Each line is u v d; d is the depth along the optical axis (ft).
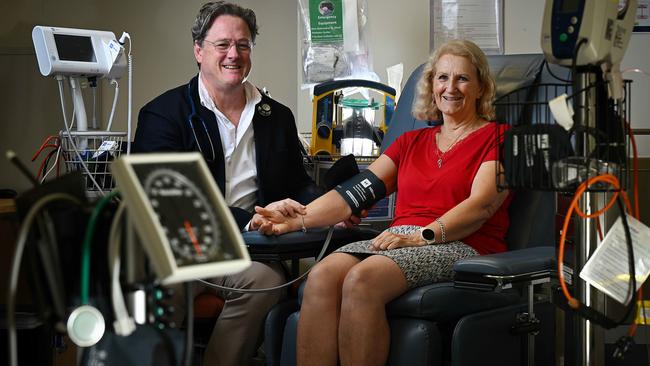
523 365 8.54
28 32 16.20
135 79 16.25
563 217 6.88
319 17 12.81
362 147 11.93
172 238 3.13
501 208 9.40
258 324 9.36
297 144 10.87
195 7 16.29
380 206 11.25
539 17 13.46
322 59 12.85
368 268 8.16
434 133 9.93
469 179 9.33
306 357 8.45
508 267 7.45
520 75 9.88
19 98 15.70
